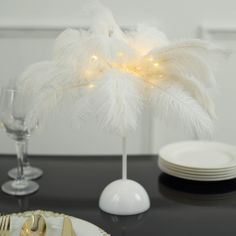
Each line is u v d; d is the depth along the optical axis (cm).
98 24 90
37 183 107
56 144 238
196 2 227
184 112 80
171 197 99
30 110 88
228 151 124
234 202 97
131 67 87
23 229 76
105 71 84
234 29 228
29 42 228
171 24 230
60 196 99
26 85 90
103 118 74
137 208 90
